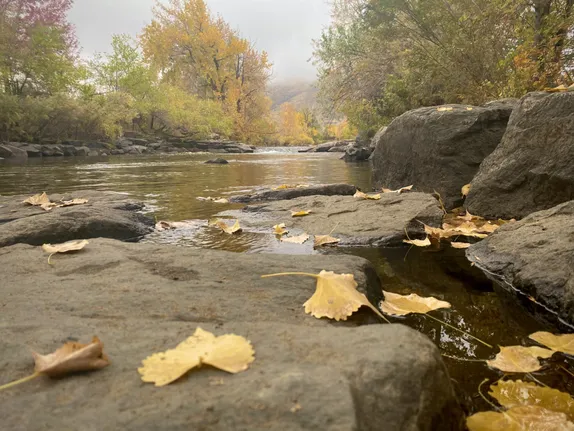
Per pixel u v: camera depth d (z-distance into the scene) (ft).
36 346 3.47
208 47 128.98
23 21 65.72
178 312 4.46
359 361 3.04
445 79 33.17
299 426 2.39
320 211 11.62
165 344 3.45
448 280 7.00
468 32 30.14
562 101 10.46
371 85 56.13
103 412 2.55
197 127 95.76
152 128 95.50
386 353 3.13
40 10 66.80
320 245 9.03
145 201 15.33
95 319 4.08
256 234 10.03
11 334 3.70
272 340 3.45
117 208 13.00
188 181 22.70
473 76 30.35
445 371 3.30
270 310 4.63
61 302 4.68
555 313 5.64
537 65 24.85
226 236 9.87
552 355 4.52
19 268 6.00
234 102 132.77
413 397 2.87
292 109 178.19
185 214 12.67
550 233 7.14
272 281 5.50
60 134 63.72
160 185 20.70
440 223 10.19
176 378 2.81
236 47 131.54
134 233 10.05
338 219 10.67
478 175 12.72
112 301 4.72
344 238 9.29
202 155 61.46
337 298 4.62
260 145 149.28
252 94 142.72
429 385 3.02
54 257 6.52
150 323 3.92
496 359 4.33
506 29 30.04
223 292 5.08
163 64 128.77
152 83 97.40
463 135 14.53
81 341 3.54
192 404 2.56
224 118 115.44
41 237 9.05
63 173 27.78
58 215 9.95
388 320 5.29
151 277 5.57
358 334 3.49
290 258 6.50
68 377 2.94
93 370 3.03
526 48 25.61
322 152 77.25
